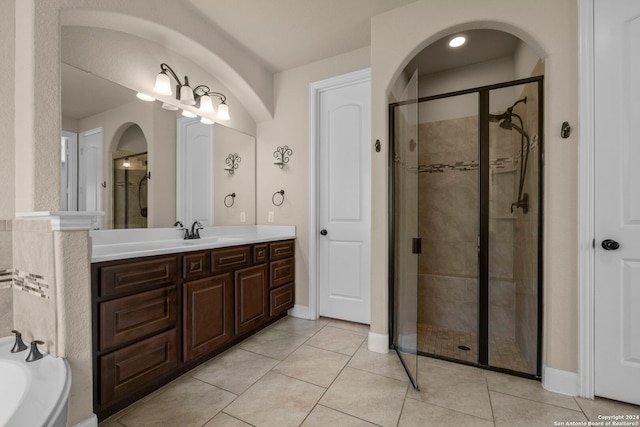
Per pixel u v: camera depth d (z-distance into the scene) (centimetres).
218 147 265
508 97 240
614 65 146
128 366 142
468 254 252
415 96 186
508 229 232
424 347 218
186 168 238
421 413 141
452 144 261
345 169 271
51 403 91
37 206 129
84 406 123
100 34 181
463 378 174
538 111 177
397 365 188
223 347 209
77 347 121
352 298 268
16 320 140
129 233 199
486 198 206
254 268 233
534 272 181
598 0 149
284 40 241
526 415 139
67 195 169
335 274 275
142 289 151
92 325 129
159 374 157
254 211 304
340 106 272
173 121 228
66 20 158
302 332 244
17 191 137
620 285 146
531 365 184
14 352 123
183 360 171
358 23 218
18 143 136
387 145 206
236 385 165
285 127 291
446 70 267
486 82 252
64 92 166
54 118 135
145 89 205
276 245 259
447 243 259
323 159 280
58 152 136
